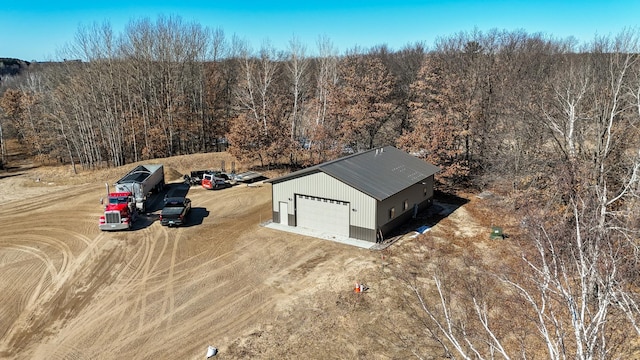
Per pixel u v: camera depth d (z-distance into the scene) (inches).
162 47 2203.5
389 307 693.9
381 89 1859.0
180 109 2182.6
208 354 581.0
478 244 960.9
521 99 1255.5
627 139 880.9
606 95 979.3
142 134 2162.9
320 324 652.1
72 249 969.5
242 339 618.8
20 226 1149.7
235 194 1456.7
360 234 999.0
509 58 1865.2
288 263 877.8
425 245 957.2
